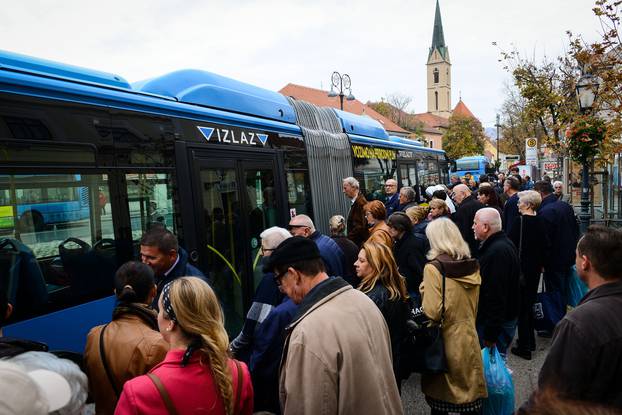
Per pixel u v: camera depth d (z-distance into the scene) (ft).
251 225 18.92
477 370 11.46
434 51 376.68
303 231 14.85
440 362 11.22
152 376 6.14
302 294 7.62
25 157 10.78
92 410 7.73
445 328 11.46
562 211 19.31
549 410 3.37
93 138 12.46
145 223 13.78
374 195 32.42
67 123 11.84
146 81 17.19
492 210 13.56
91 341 7.89
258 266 19.24
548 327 19.27
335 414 6.46
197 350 6.38
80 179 11.97
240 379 6.86
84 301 11.66
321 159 25.38
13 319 10.19
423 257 15.39
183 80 17.84
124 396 6.04
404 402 15.16
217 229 16.88
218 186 17.19
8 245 10.23
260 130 20.27
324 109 28.32
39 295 10.71
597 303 7.23
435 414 11.81
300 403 6.48
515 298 13.35
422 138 229.04
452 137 240.94
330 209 25.61
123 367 7.50
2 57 11.53
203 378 6.28
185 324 6.31
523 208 17.85
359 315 7.04
